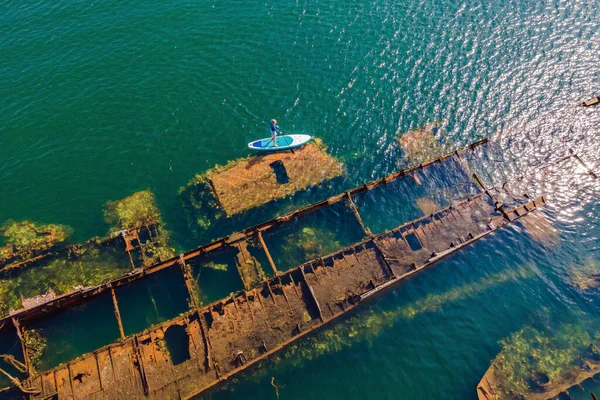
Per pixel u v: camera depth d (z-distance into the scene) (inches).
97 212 1357.0
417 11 2039.9
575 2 2047.2
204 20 1968.5
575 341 1109.1
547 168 1510.8
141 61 1787.6
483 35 1925.4
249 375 1022.4
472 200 1382.9
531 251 1300.4
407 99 1707.7
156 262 1216.2
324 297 1117.7
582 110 1660.9
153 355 991.6
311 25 1969.7
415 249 1272.1
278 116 1638.8
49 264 1204.5
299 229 1306.6
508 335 1128.8
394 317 1151.0
